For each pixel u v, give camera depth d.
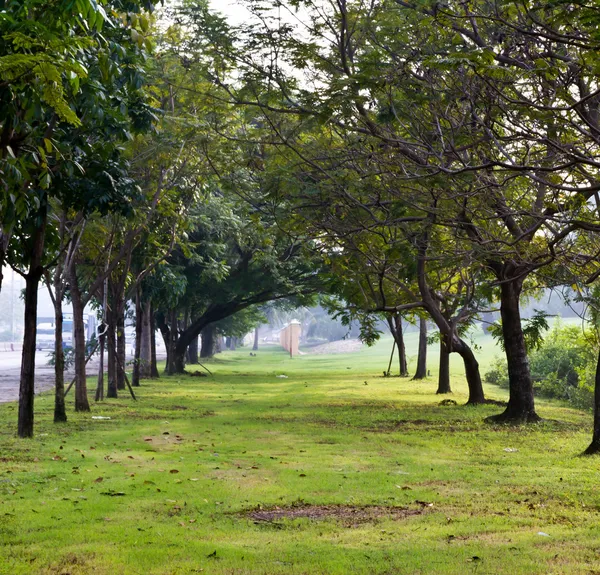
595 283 18.83
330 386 36.34
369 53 13.62
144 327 41.03
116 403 25.55
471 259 14.76
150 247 27.45
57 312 19.62
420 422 20.58
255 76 15.27
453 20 12.33
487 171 12.07
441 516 9.29
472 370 25.95
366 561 7.20
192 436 17.20
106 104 13.15
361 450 15.17
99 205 14.51
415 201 13.95
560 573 6.81
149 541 7.89
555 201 15.41
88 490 10.56
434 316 23.89
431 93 12.49
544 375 34.06
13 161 8.70
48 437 16.50
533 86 11.58
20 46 7.32
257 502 9.95
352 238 18.25
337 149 15.88
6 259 15.70
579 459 14.10
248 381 40.22
